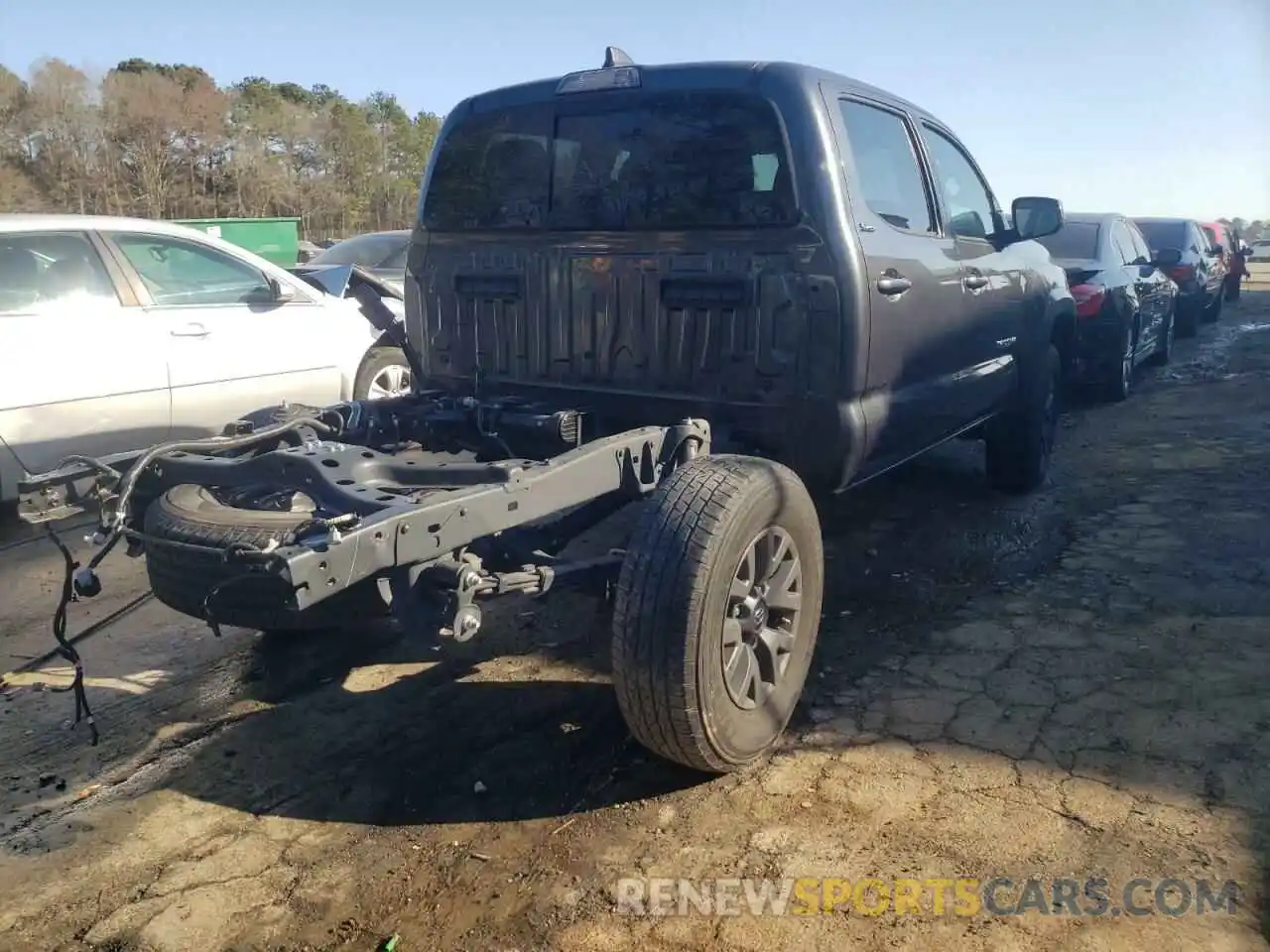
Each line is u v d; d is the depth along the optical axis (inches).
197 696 156.3
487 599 122.1
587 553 203.8
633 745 137.9
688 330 152.3
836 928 101.0
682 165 151.4
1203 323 713.0
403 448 164.1
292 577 95.7
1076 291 353.1
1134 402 384.2
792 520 130.1
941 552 212.2
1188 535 218.7
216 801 127.6
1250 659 156.8
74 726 147.3
